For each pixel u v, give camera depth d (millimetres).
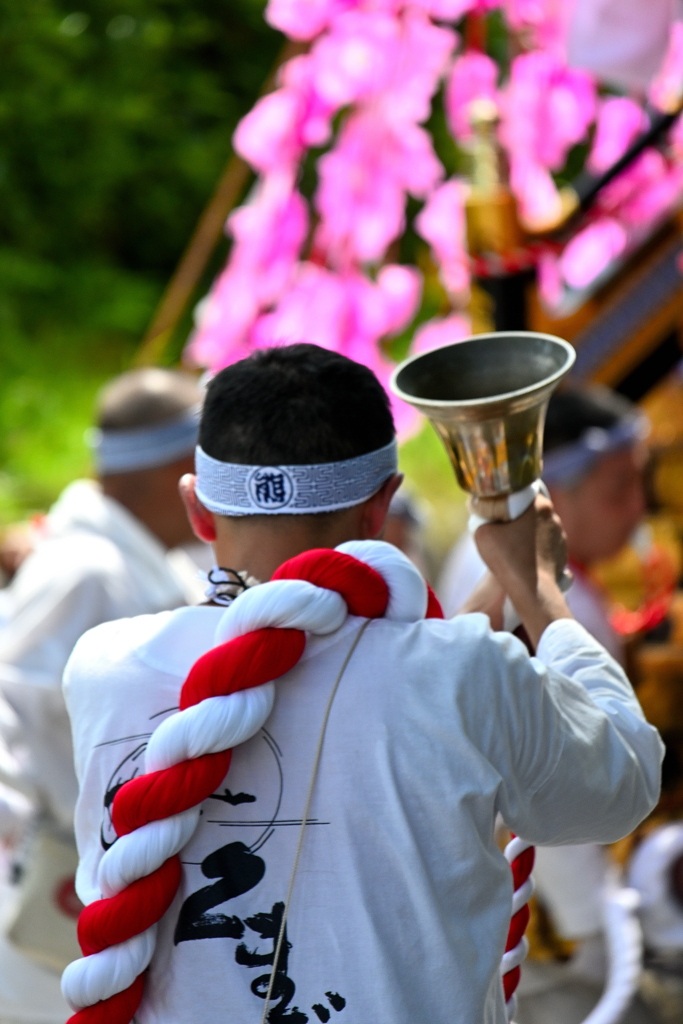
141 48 30141
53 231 30188
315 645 4395
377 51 13531
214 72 32562
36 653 8281
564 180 25062
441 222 14250
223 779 4281
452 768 4242
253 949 4254
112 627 4734
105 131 29891
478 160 11047
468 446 4863
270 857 4281
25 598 8484
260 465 4512
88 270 29109
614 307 11289
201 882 4312
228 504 4590
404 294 14680
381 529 4766
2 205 29531
